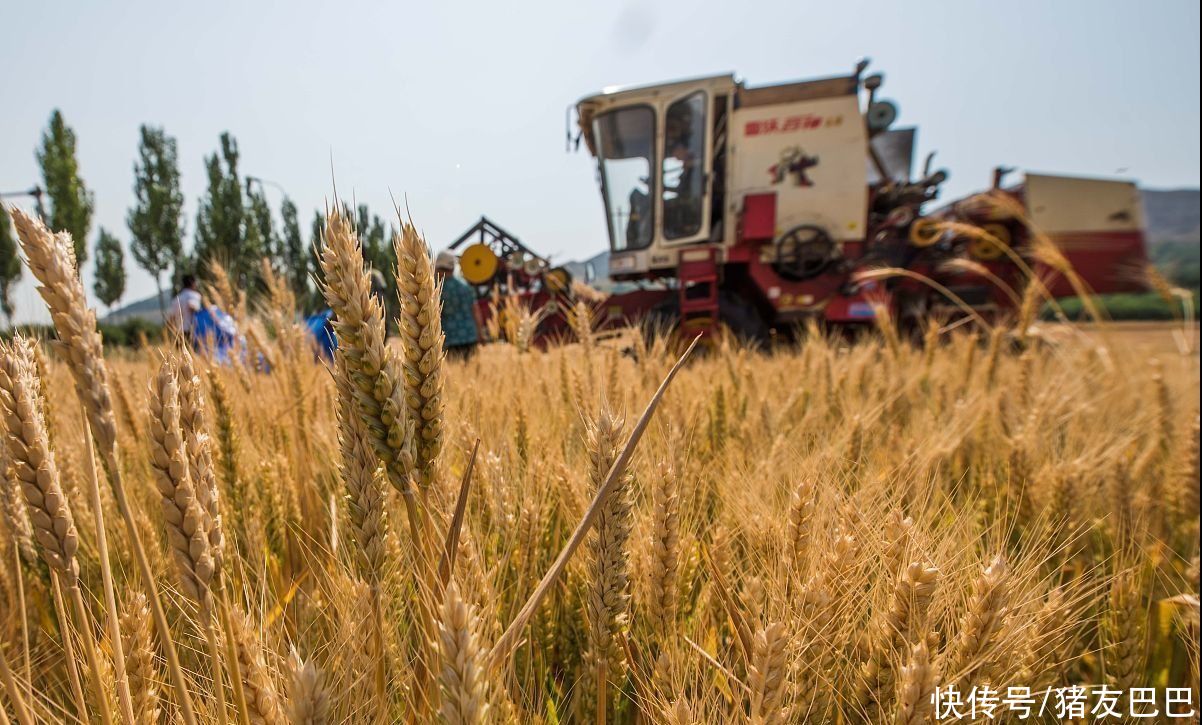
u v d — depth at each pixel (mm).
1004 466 2463
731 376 3992
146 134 28375
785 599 1294
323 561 1795
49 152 24234
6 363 789
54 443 1669
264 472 2055
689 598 1706
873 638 1297
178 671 812
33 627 1656
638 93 10648
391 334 1011
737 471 2344
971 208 12336
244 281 4199
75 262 748
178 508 781
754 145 11008
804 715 1225
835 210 10961
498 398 3291
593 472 1162
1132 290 11875
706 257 10812
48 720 1249
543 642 1647
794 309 11016
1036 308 5305
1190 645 1717
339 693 1132
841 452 2535
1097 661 1804
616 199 11320
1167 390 3461
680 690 1231
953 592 1387
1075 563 2039
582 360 3564
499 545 1790
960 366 5121
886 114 11633
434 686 992
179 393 808
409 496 943
